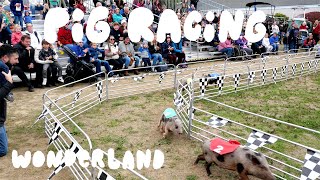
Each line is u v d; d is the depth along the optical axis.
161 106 10.55
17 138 7.96
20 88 11.97
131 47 14.44
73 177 6.32
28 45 11.53
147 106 10.52
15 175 6.36
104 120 9.23
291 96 12.07
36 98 10.90
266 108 10.59
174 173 6.49
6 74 6.46
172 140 7.93
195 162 6.78
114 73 13.73
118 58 13.77
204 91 11.33
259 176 5.62
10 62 6.56
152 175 6.41
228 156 5.89
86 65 12.34
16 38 12.52
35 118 9.20
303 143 7.98
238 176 6.35
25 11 15.49
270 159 6.58
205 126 8.85
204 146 6.34
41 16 17.56
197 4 26.00
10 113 9.53
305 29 23.00
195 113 9.88
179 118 8.49
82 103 9.91
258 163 5.62
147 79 13.71
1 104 6.73
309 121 9.51
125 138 8.04
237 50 18.52
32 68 11.70
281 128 8.91
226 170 6.58
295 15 29.30
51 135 7.34
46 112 8.05
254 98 11.71
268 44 20.06
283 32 24.61
